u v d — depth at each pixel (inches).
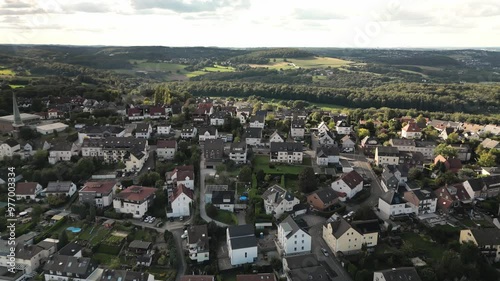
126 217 6668.3
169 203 6894.7
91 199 6939.0
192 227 5841.5
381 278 4825.3
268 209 6692.9
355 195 7401.6
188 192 6875.0
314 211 6865.2
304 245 5605.3
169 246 5753.0
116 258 5595.5
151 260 5516.7
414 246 5782.5
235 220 6441.9
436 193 7071.9
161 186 7426.2
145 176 7662.4
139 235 6200.8
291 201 6717.5
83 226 6363.2
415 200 6633.9
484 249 5457.7
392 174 7701.8
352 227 5580.7
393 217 6545.3
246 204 7027.6
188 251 5689.0
